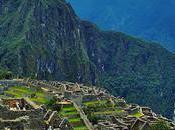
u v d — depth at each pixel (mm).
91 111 196625
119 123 165375
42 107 97812
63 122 92812
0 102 87625
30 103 100562
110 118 181500
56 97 191750
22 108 89250
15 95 176125
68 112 166125
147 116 193625
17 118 73125
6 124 69625
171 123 189625
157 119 186125
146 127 159000
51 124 83875
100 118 182875
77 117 161875
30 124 74500
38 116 78125
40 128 76688
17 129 70375
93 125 164625
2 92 196125
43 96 196500
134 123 161500
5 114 75062
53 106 166125
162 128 159750
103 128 154000
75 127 152375
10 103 95500
